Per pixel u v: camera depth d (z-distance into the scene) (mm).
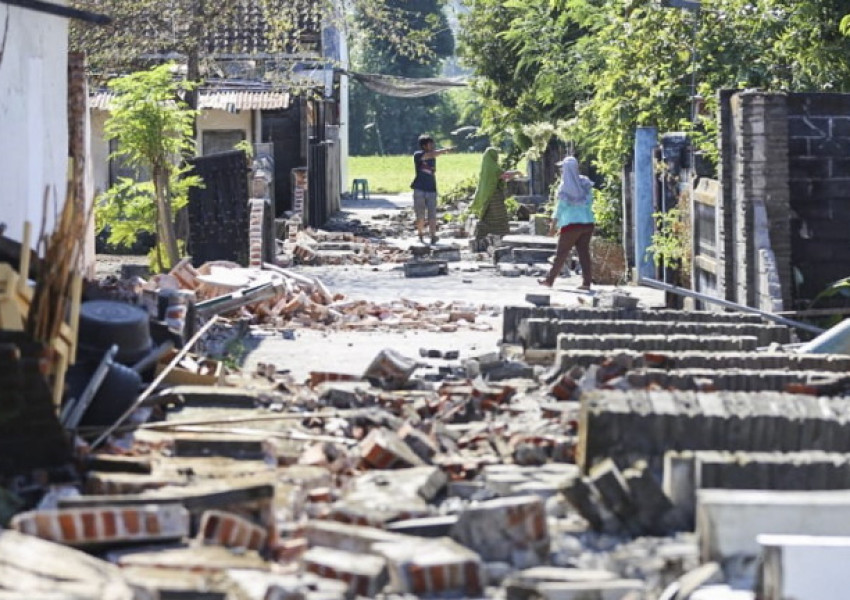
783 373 36688
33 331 29984
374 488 27484
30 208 47344
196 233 79312
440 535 24375
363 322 60344
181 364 39562
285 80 117250
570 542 24812
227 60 136125
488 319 62969
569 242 76750
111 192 77625
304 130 132125
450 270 90188
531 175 133750
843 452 28641
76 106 63281
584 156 102875
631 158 80125
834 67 69500
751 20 74875
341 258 97062
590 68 104938
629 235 81125
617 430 28719
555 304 67875
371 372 41219
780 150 52781
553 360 45469
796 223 53781
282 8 110500
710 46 75062
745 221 53125
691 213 63125
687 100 76188
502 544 23875
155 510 23266
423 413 36938
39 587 18578
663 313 49656
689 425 28688
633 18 79000
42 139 49938
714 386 36406
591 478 25828
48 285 30062
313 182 132750
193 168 79312
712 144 63188
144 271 66375
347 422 34125
